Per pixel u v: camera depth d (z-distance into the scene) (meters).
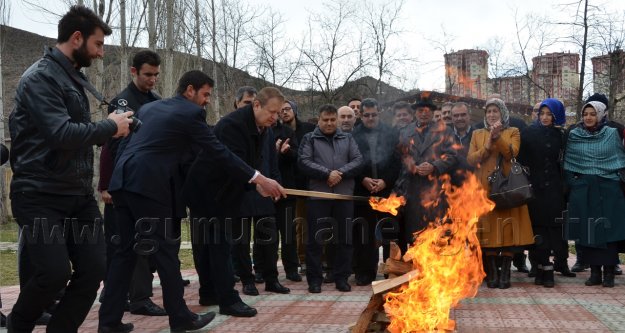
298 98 29.97
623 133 6.47
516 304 5.35
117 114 3.56
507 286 6.22
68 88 3.47
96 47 3.62
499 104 6.31
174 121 4.29
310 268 6.16
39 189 3.40
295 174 6.95
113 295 4.35
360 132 6.54
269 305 5.43
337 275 6.24
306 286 6.57
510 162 6.17
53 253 3.40
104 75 19.98
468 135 6.66
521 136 6.55
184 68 23.84
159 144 4.25
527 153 6.53
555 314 4.91
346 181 6.18
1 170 16.56
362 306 5.33
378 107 6.54
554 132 6.55
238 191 4.86
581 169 6.46
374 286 3.76
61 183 3.46
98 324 4.51
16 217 3.46
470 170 6.22
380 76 24.27
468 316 4.84
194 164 4.82
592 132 6.52
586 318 4.74
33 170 3.41
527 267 8.07
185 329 4.32
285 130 7.00
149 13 17.47
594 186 6.36
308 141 6.29
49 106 3.32
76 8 3.59
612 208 6.30
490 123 6.34
